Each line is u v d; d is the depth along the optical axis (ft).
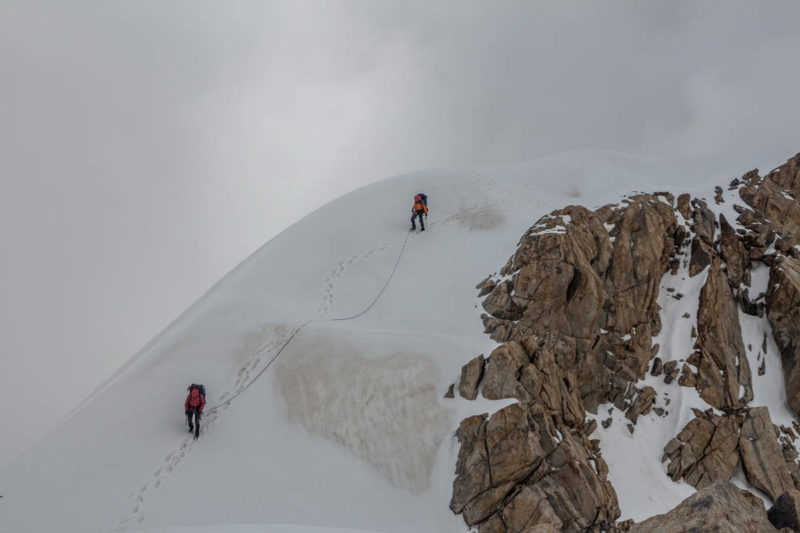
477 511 54.85
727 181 103.55
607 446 66.69
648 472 65.00
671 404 71.15
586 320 74.18
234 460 60.90
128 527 53.57
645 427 69.72
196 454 61.21
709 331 76.33
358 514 56.44
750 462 65.87
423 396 66.23
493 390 63.41
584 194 119.34
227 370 72.43
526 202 112.47
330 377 70.28
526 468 55.67
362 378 69.10
